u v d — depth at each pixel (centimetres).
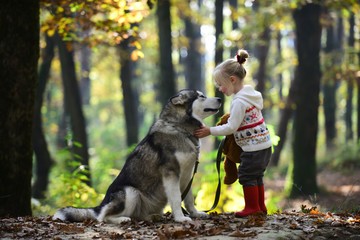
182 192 619
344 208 753
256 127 564
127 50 1766
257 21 1756
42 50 1642
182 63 3791
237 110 559
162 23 1672
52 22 1005
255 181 580
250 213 581
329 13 2011
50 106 3572
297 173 1570
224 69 580
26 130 737
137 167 602
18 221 623
